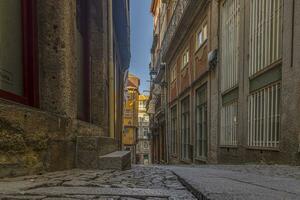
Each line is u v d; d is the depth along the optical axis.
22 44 4.33
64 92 4.68
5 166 3.28
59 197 2.41
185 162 18.86
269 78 7.73
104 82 8.09
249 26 8.96
